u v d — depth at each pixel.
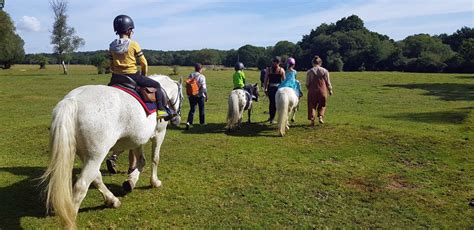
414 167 8.53
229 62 108.12
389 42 96.81
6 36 73.44
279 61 13.11
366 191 6.98
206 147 9.94
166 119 6.35
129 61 5.78
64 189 4.56
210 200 6.39
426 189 7.15
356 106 20.28
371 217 5.89
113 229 5.30
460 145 10.06
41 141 10.36
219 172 7.92
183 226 5.45
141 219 5.63
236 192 6.79
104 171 7.89
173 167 8.21
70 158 4.66
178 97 7.37
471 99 23.77
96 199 6.28
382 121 14.00
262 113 17.08
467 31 105.56
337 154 9.46
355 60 88.56
